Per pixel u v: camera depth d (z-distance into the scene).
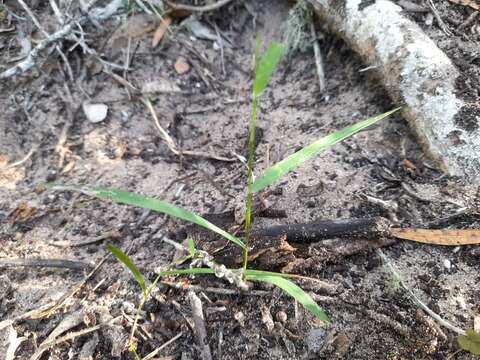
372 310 0.25
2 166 0.35
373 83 0.37
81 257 0.30
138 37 0.42
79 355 0.25
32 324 0.27
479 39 0.36
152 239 0.31
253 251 0.27
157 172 0.35
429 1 0.38
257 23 0.45
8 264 0.29
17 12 0.41
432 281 0.26
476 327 0.24
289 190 0.31
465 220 0.28
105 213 0.33
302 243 0.27
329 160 0.33
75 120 0.38
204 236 0.29
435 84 0.32
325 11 0.40
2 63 0.39
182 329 0.25
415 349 0.23
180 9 0.43
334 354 0.24
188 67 0.42
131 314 0.26
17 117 0.38
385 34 0.35
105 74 0.40
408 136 0.33
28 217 0.32
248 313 0.26
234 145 0.37
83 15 0.41
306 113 0.38
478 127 0.30
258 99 0.41
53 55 0.40
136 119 0.39
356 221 0.27
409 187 0.30
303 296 0.22
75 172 0.35
